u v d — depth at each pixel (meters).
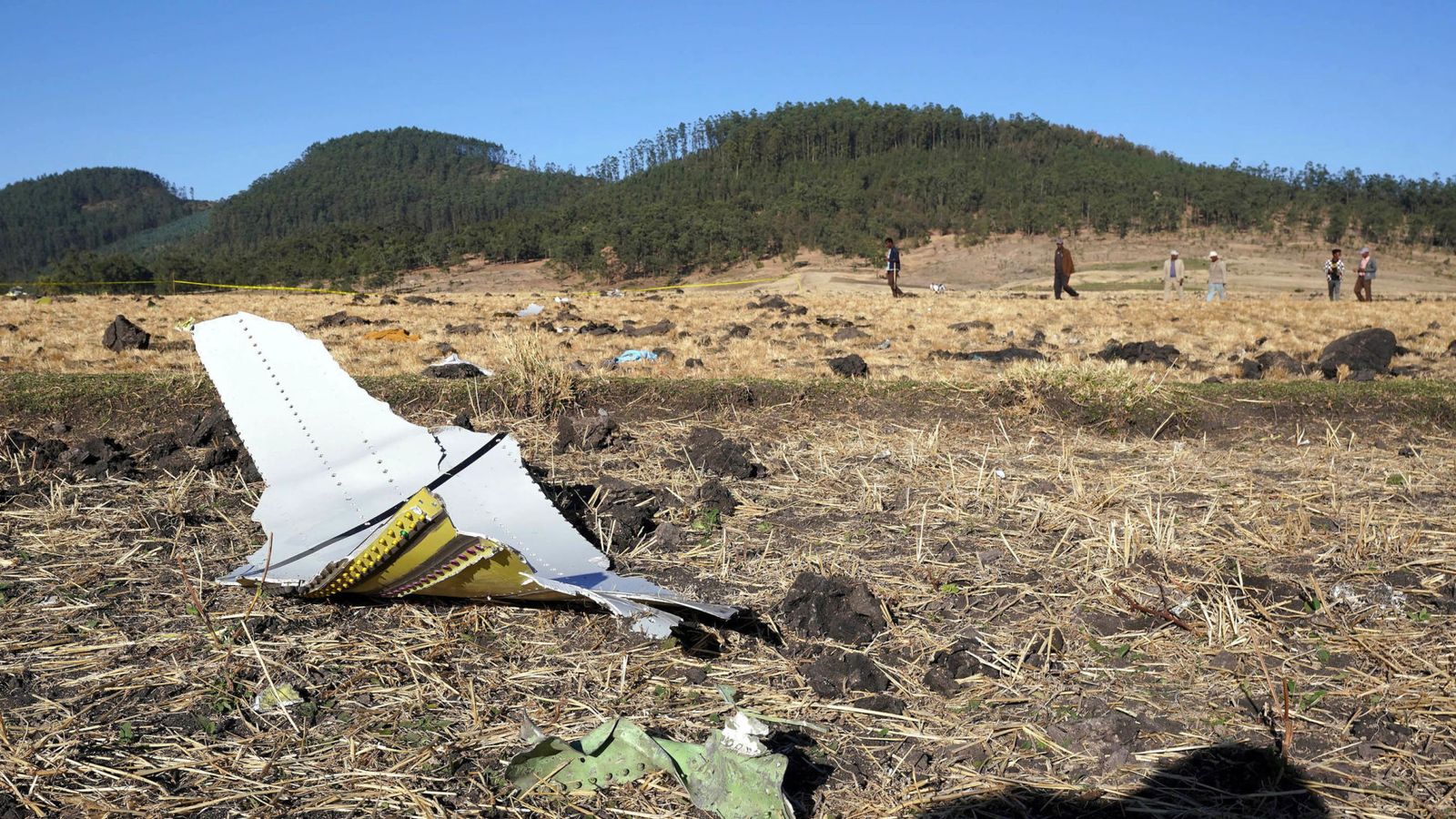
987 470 5.76
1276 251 96.50
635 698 3.08
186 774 2.67
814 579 3.79
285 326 4.66
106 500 5.00
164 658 3.30
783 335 13.51
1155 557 4.27
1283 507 5.04
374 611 3.69
